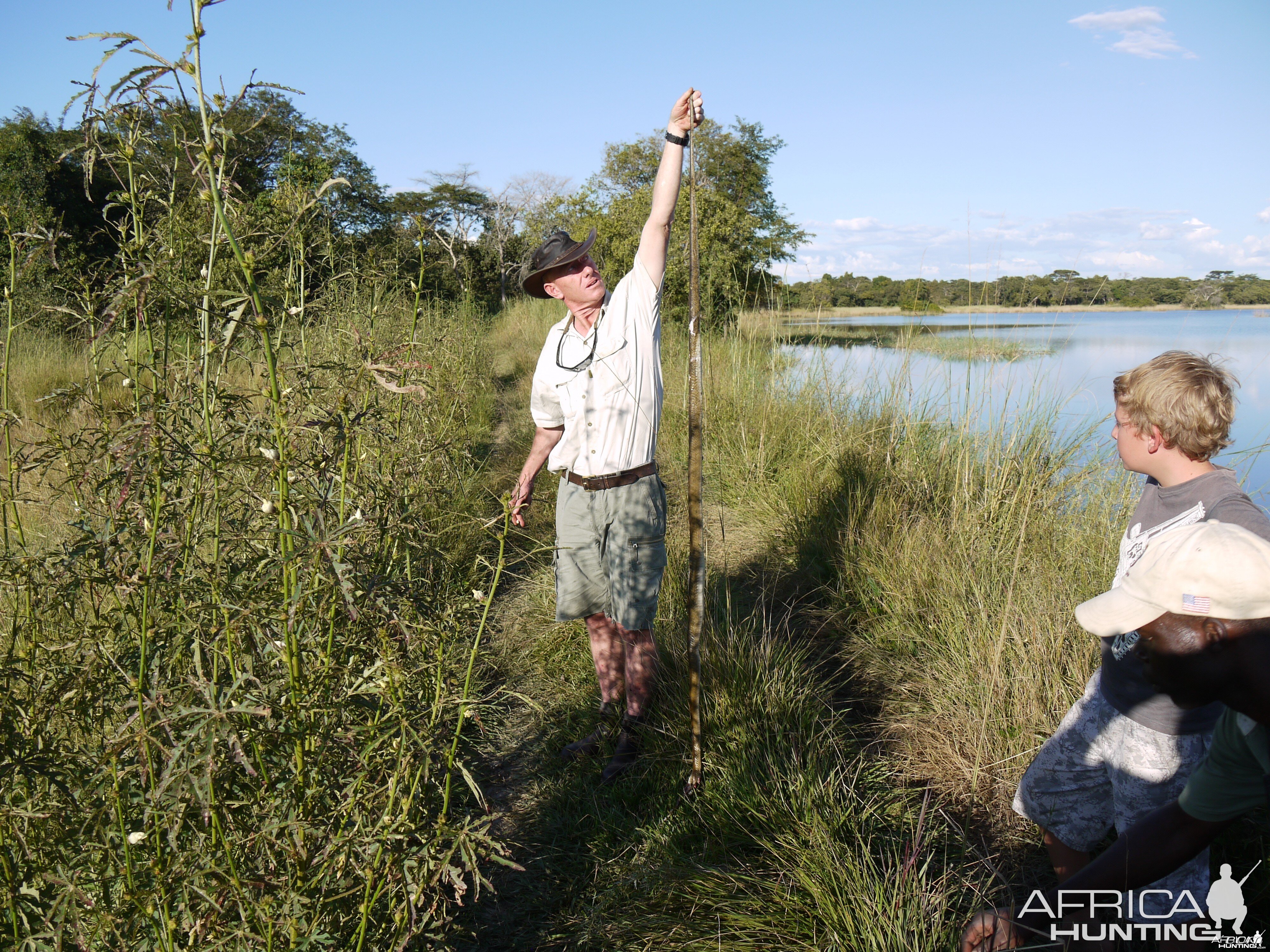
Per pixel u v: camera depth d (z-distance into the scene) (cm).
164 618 149
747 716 293
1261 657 127
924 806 239
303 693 139
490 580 431
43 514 307
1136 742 182
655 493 294
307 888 143
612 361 285
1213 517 169
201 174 140
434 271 411
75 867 139
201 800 122
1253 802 145
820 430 634
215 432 154
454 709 173
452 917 182
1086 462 457
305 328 260
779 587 445
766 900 216
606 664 316
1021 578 356
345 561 140
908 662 345
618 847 254
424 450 296
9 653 159
